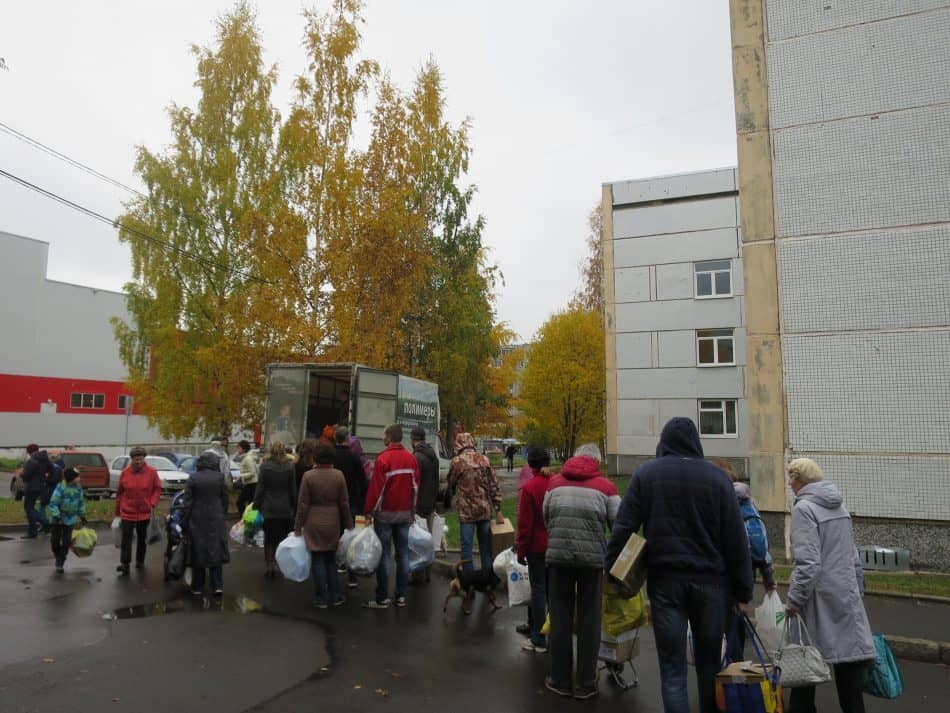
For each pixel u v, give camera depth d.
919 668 6.09
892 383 9.95
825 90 10.74
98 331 40.16
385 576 7.66
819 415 10.34
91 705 4.63
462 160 27.25
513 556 7.39
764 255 10.90
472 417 26.38
